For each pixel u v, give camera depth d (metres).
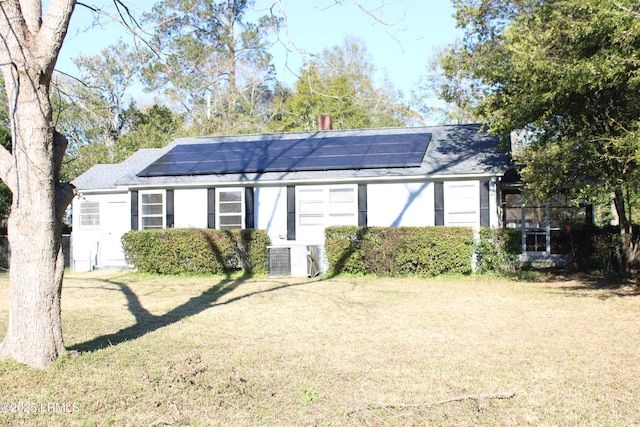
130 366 6.72
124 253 17.97
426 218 16.80
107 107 12.17
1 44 6.11
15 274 6.52
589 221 18.05
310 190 17.69
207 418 5.14
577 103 12.17
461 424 4.95
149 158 21.69
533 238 18.78
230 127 28.09
